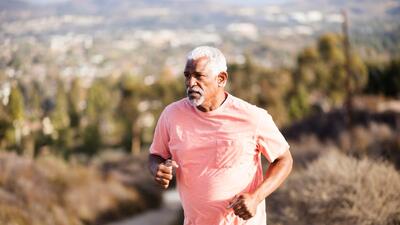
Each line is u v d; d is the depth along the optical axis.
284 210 7.99
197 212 3.79
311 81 70.56
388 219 7.01
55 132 54.66
